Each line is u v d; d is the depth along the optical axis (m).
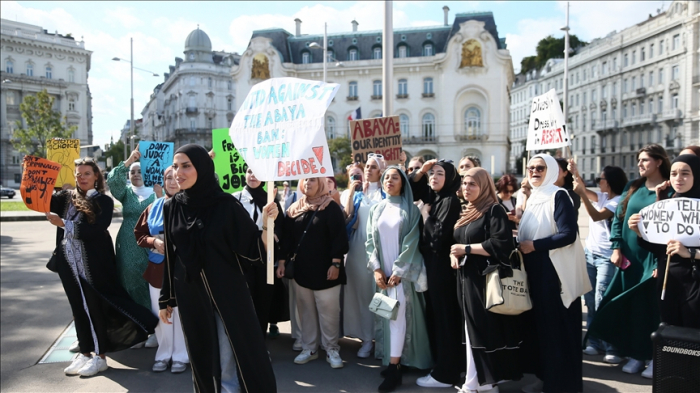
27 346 5.16
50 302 6.86
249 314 3.33
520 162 74.25
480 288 3.78
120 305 4.43
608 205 4.93
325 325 4.66
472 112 46.47
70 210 4.47
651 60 56.12
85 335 4.44
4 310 6.47
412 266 4.25
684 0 50.81
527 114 85.06
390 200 4.48
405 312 4.31
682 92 51.78
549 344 3.80
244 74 49.84
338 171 44.00
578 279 3.91
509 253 3.65
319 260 4.60
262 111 3.63
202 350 3.33
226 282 3.24
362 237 5.00
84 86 70.69
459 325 4.14
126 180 5.07
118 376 4.39
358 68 48.59
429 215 4.24
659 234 3.73
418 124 47.75
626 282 4.43
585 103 69.25
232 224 3.25
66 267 4.36
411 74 47.91
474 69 45.41
